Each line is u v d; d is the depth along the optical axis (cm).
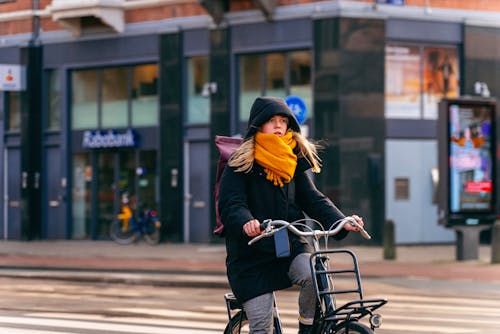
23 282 1652
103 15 2609
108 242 2659
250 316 528
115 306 1233
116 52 2673
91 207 2734
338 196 2308
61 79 2773
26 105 2806
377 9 2353
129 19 2655
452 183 1923
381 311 1170
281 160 521
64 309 1188
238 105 2470
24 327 988
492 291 1430
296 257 522
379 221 2336
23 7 2820
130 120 2672
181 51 2559
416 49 2414
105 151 2709
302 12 2362
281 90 2419
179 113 2559
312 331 505
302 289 523
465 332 971
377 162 2334
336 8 2314
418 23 2405
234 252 535
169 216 2561
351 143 2317
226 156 548
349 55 2319
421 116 2416
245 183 532
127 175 2673
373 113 2341
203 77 2553
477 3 2461
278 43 2400
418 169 2405
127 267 1830
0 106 2897
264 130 536
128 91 2677
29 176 2798
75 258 2100
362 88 2331
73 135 2767
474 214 1933
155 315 1123
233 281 535
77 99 2769
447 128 1916
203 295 1406
